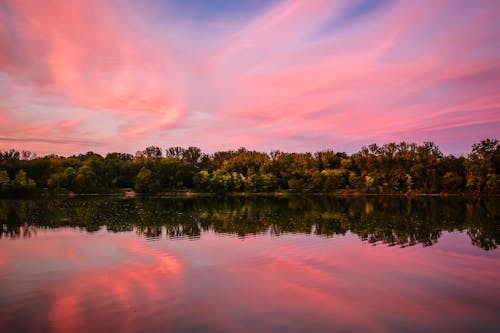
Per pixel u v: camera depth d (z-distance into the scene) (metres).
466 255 28.80
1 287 21.36
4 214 58.19
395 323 16.67
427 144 134.12
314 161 148.00
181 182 136.62
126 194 124.44
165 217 53.59
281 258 27.83
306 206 74.38
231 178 134.25
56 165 131.75
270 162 144.62
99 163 139.88
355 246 32.03
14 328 16.11
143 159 155.75
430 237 36.28
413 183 124.19
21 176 111.94
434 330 16.08
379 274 23.78
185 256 28.53
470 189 117.56
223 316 17.30
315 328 16.16
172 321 16.77
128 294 20.12
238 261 26.94
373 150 140.50
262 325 16.41
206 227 43.22
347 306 18.52
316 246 32.06
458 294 20.19
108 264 26.30
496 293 20.33
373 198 104.50
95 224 46.06
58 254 29.44
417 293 20.39
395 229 41.41
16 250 30.97
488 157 113.75
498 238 35.84
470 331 15.98
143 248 31.42
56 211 62.88
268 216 54.97
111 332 15.70
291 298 19.55
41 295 20.03
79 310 17.98
